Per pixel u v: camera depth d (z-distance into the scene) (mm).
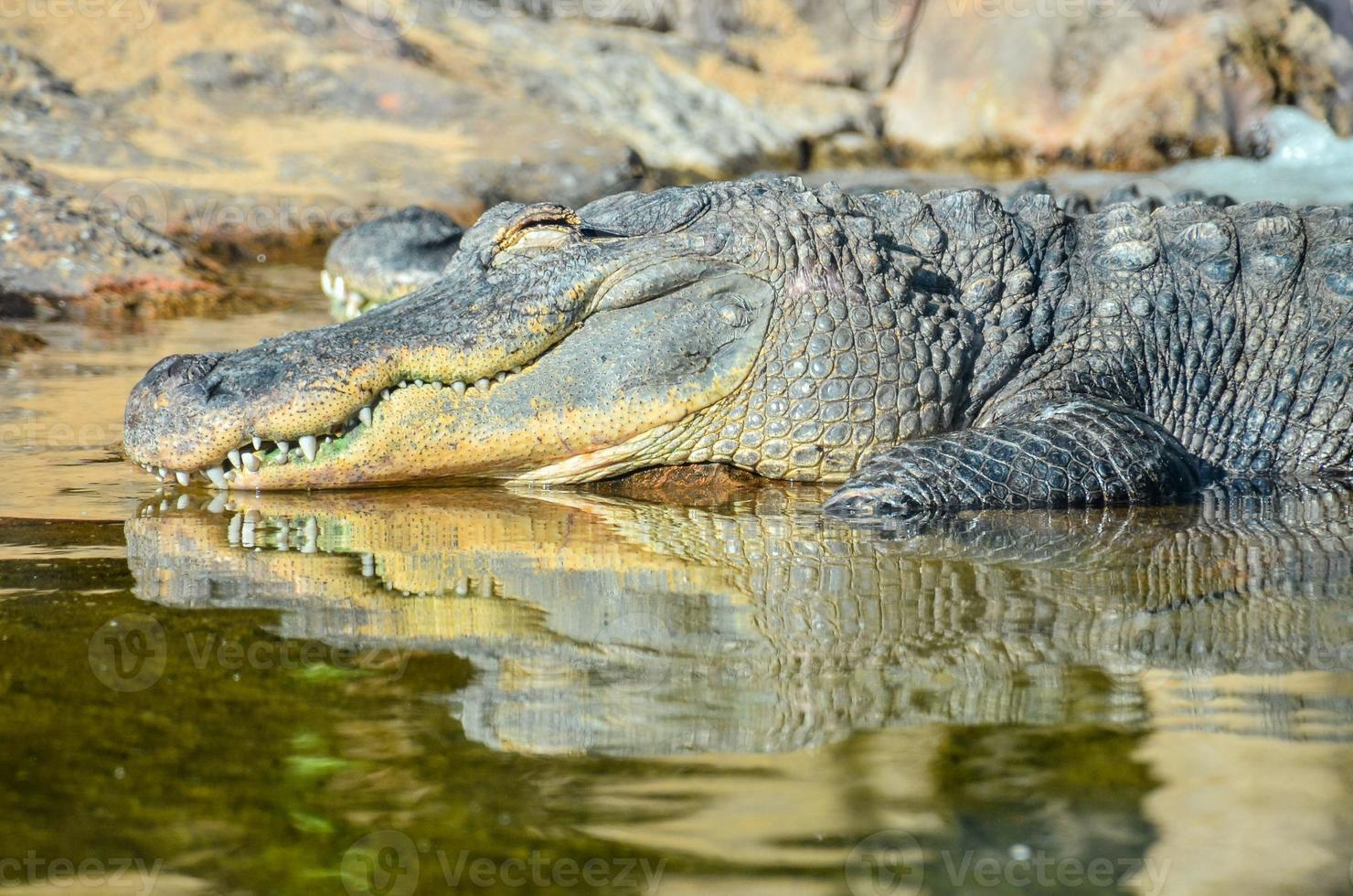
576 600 9430
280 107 34062
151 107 32219
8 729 7172
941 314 14000
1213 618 9023
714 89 40531
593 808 6316
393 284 19156
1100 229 15352
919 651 8352
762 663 8133
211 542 11000
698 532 11555
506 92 37094
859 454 13758
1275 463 14844
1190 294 14992
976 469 12594
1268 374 14961
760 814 6262
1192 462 13781
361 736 7082
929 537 11336
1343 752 6844
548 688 7723
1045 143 39031
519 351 12914
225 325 21125
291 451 12766
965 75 40719
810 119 40844
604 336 13188
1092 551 10844
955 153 40406
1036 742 6973
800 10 42812
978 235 14422
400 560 10477
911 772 6664
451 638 8586
